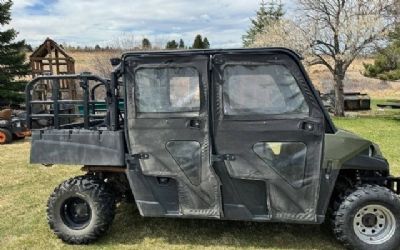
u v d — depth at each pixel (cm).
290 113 349
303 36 1694
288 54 344
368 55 1736
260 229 434
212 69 352
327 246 394
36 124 425
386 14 1631
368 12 1639
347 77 3016
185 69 354
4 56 1686
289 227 439
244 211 369
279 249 390
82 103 401
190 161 364
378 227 376
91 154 383
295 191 357
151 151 369
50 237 421
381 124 1384
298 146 352
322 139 350
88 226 401
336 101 1733
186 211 374
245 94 352
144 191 381
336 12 1680
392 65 2286
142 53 356
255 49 345
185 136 362
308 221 362
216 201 366
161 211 381
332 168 360
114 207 409
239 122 354
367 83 2931
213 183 362
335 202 382
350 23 1623
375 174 398
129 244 404
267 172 356
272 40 1759
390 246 368
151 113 365
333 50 1716
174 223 451
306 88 346
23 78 1889
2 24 1725
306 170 354
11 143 996
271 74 347
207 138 358
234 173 360
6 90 1650
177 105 360
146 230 434
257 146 355
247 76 349
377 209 371
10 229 444
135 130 369
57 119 400
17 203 532
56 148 388
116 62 378
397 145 920
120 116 395
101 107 532
